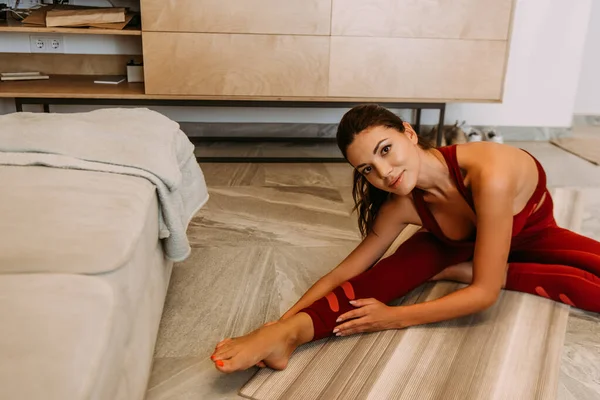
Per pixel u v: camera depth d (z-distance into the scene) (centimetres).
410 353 122
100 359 64
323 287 136
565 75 334
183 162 145
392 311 125
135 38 294
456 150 131
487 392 110
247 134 319
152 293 115
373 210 144
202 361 122
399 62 258
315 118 320
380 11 249
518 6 318
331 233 194
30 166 115
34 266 78
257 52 249
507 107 337
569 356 124
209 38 245
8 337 61
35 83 269
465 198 129
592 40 386
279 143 319
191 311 141
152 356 116
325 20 247
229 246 181
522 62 329
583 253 144
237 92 254
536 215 147
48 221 90
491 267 123
